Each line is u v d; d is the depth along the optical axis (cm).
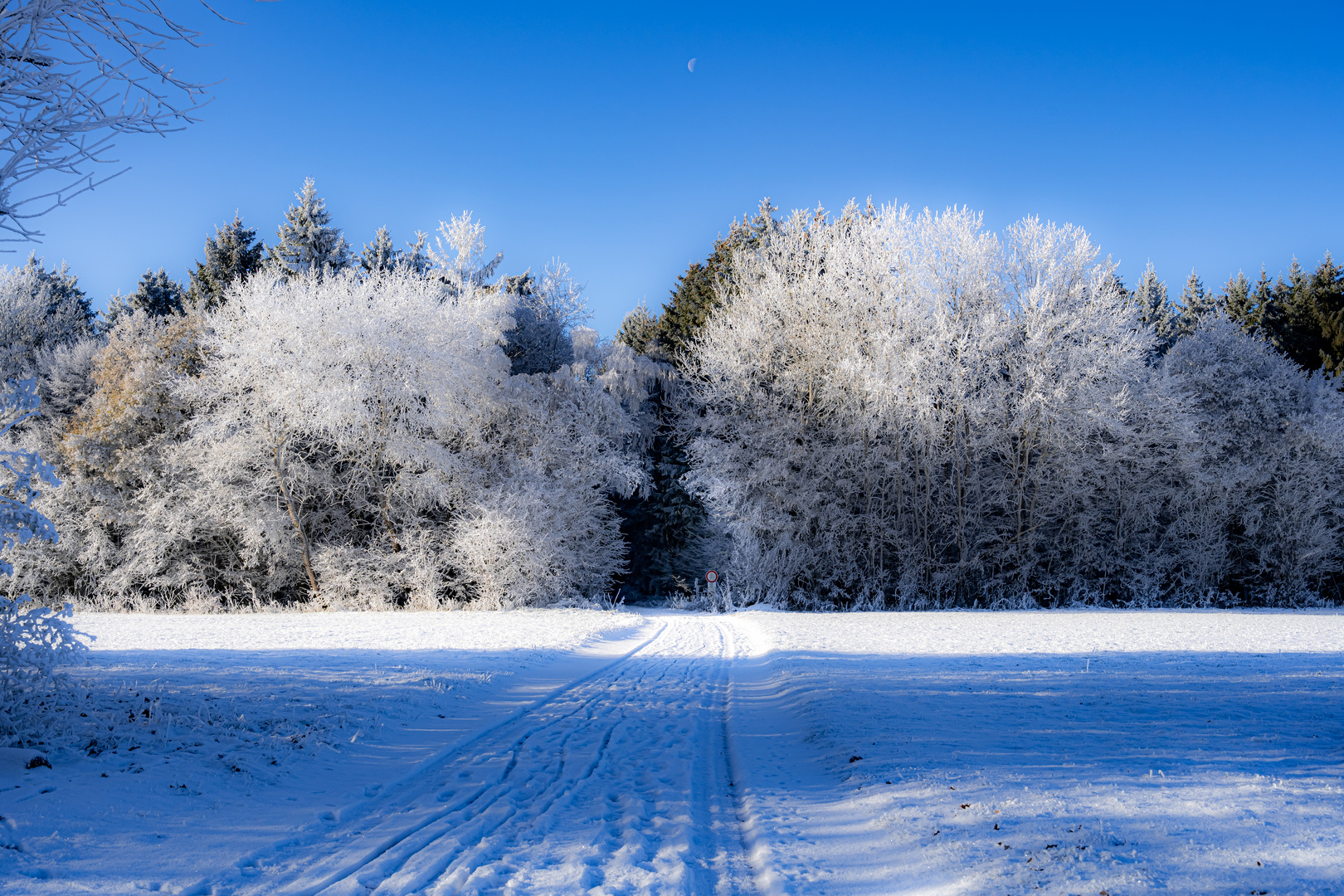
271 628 2159
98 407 2975
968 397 3164
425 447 2958
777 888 388
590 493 3198
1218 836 399
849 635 2039
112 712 769
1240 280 5862
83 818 482
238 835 475
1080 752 634
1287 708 852
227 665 1258
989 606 3192
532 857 441
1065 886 347
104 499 2920
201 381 2906
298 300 2872
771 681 1253
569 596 3047
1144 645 1759
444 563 3036
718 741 798
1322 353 4050
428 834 486
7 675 656
